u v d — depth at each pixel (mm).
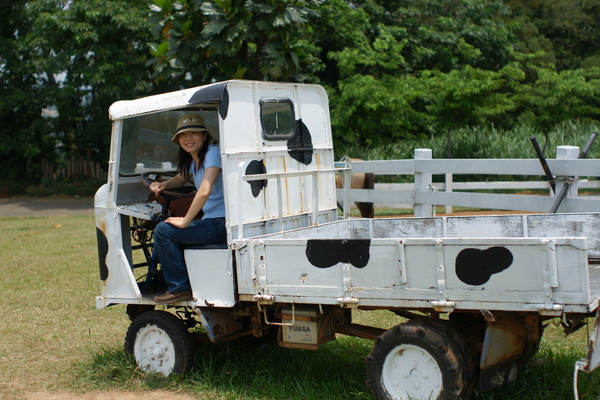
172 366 4984
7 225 15664
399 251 3814
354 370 5004
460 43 23391
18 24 24344
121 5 21406
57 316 7078
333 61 21984
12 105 23125
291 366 5047
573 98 21016
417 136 20562
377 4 24625
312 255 4117
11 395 4969
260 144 4902
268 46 11211
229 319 4867
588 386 4340
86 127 24750
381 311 6758
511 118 21578
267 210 4961
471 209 13062
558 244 3420
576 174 6684
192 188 5473
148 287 5285
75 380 5195
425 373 3922
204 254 4586
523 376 4457
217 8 10656
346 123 18344
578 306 3396
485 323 4234
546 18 31766
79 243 11883
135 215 5078
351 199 9125
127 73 21906
